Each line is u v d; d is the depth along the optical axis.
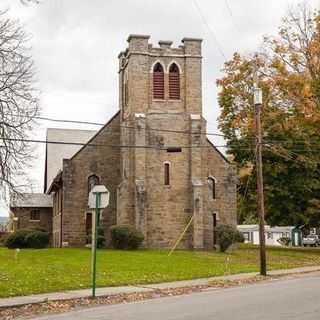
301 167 42.44
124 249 40.25
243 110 45.00
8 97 26.11
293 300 15.80
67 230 44.25
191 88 43.91
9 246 45.94
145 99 43.00
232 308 14.43
